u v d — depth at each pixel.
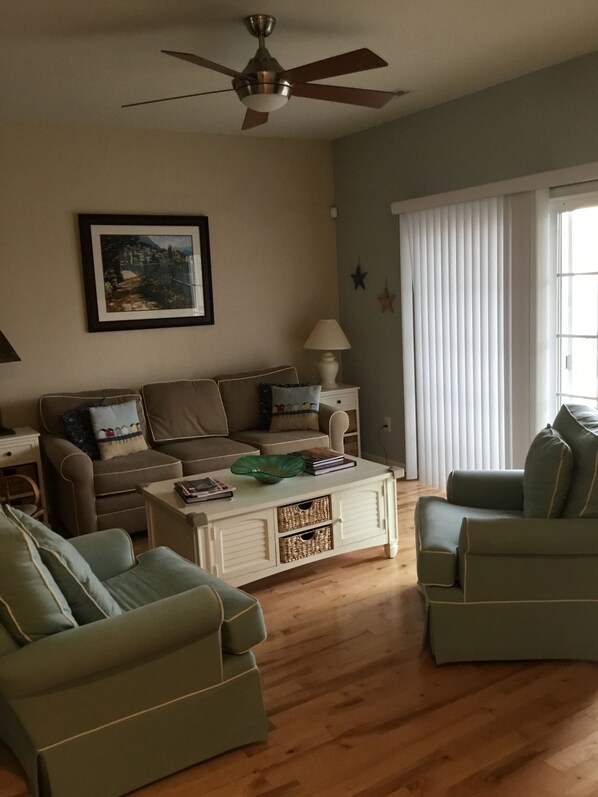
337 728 2.46
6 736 2.41
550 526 2.64
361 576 3.73
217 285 5.55
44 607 2.03
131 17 3.06
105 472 4.27
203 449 4.71
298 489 3.56
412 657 2.90
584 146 3.90
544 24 3.35
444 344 4.95
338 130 5.50
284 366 5.68
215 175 5.45
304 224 5.89
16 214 4.75
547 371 4.32
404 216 5.16
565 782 2.14
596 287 4.05
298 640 3.09
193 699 2.26
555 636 2.75
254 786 2.21
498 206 4.39
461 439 4.91
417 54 3.72
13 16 2.98
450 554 2.75
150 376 5.34
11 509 2.29
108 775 2.13
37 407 4.93
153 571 2.79
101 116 4.70
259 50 3.12
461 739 2.37
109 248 5.05
